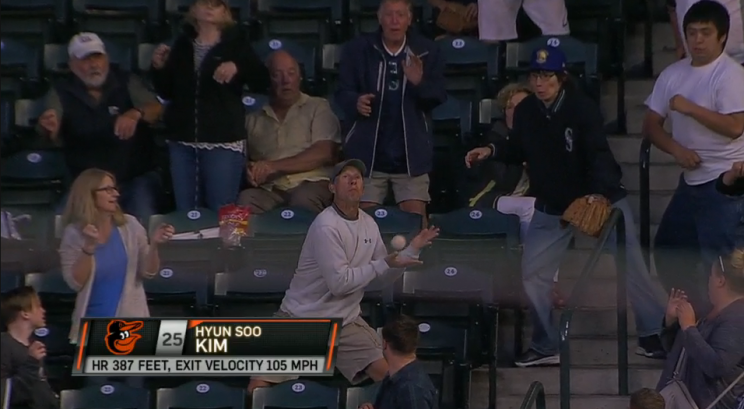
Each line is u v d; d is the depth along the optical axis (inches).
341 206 1074.7
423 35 1350.9
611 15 1389.0
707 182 1139.3
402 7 1219.2
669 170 1280.8
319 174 1245.7
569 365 1058.7
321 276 1079.0
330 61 1393.9
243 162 1242.6
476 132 1309.1
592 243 1209.4
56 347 1139.3
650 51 1400.1
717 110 1135.6
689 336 981.8
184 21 1261.1
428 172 1238.3
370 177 1229.7
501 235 1175.0
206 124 1226.6
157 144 1285.7
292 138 1246.3
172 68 1234.0
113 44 1397.6
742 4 1342.3
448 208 1275.8
